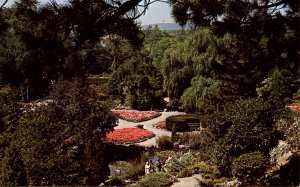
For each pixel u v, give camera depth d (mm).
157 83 40969
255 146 12875
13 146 9969
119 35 5738
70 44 5422
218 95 22828
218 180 13219
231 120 13359
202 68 32781
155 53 50938
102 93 43688
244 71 7188
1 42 5000
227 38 7488
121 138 26188
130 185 15203
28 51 5039
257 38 5980
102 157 15227
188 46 35938
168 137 25016
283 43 5855
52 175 9797
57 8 5176
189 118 29531
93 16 5359
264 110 13234
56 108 17828
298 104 25641
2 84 5195
